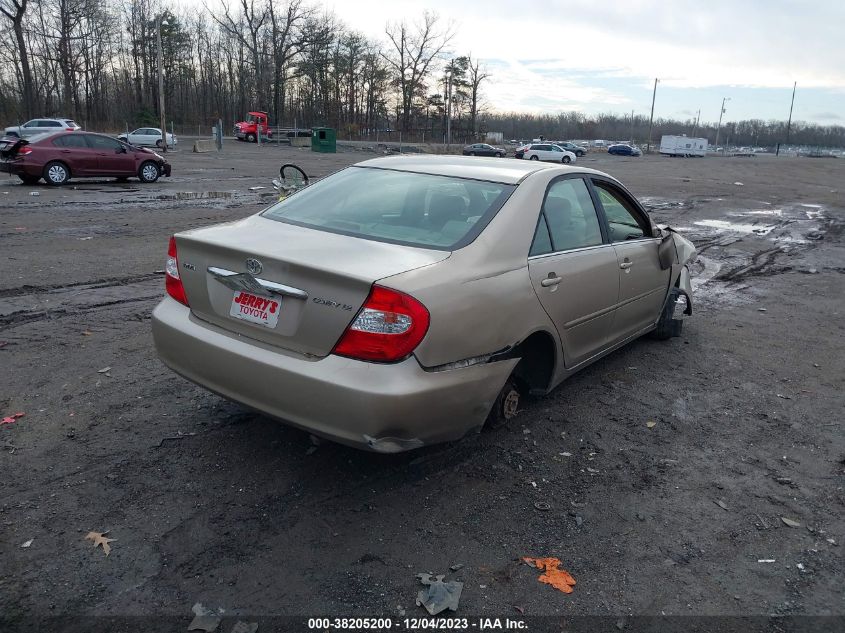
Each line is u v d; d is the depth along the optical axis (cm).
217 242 334
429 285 304
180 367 353
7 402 427
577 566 294
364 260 311
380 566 287
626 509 341
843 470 393
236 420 412
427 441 315
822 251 1242
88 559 283
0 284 716
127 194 1662
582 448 403
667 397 488
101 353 521
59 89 7744
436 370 307
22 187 1738
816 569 300
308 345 305
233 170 2689
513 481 360
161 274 812
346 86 9675
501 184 397
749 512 344
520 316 356
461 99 9644
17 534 296
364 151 5694
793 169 4875
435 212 375
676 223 1568
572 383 505
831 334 679
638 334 544
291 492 338
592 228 452
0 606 255
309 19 8344
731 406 479
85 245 964
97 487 335
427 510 329
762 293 868
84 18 7375
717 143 13762
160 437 388
